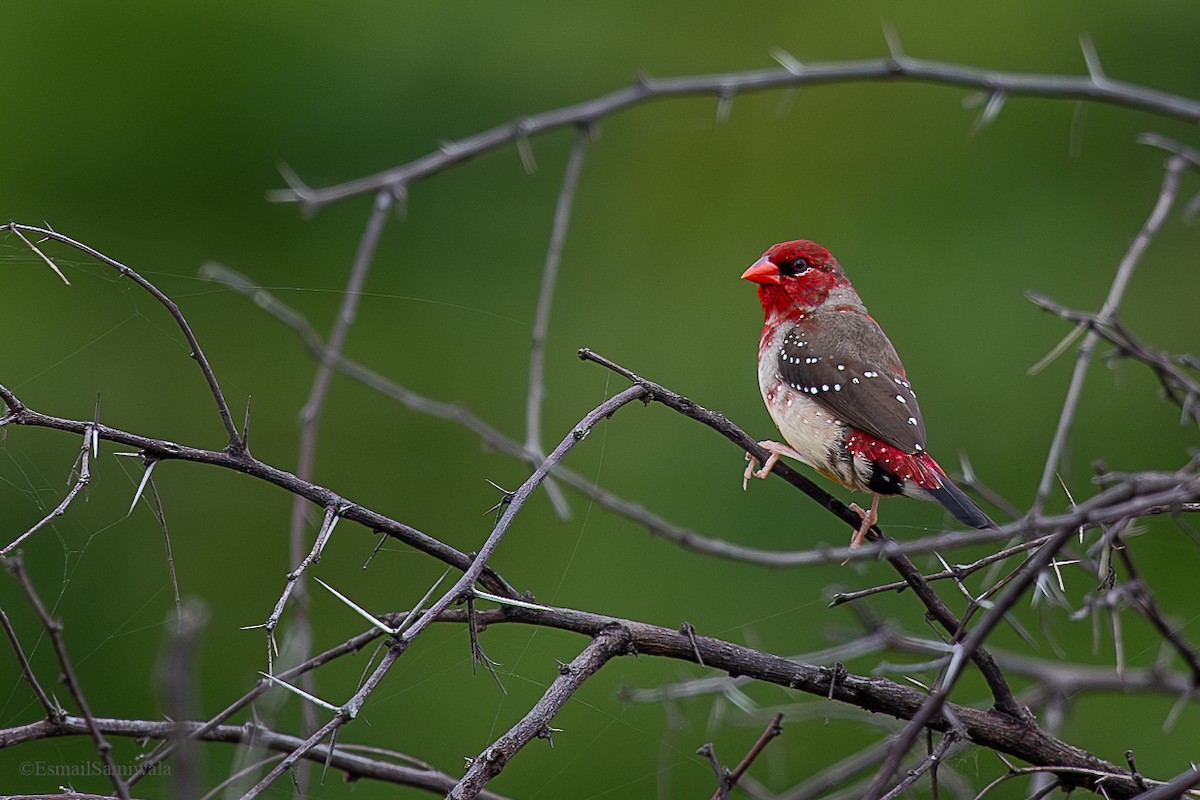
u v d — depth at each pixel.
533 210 14.24
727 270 14.15
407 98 13.89
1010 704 5.74
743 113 14.64
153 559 10.38
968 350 13.29
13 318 11.88
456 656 10.36
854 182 14.42
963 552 10.32
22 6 13.34
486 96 14.15
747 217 14.37
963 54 14.37
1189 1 13.89
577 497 12.48
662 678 10.12
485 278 13.90
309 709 6.64
